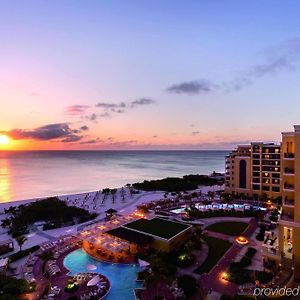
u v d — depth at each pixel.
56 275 40.34
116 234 50.53
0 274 37.41
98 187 158.00
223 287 35.94
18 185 165.12
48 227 67.69
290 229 37.69
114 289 36.56
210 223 66.12
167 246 46.16
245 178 96.06
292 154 38.44
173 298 33.66
